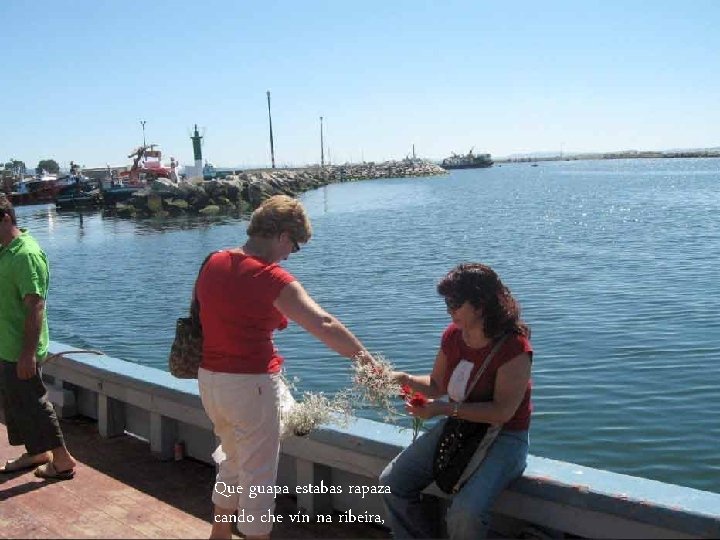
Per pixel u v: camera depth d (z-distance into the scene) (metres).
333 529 4.03
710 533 2.82
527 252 23.19
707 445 7.02
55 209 64.62
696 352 10.07
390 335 12.03
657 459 6.78
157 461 4.94
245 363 3.29
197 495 4.34
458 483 3.32
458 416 3.30
